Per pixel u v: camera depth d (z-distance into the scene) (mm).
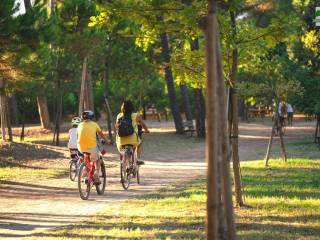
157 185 22703
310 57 39938
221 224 9422
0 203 18391
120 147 21766
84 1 38875
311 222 13531
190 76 16906
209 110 8617
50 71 39531
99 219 15055
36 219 15453
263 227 13031
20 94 61531
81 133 19328
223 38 15031
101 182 20359
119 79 48500
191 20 12516
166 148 41969
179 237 12266
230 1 13391
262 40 15586
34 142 42969
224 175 10023
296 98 38344
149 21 13555
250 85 24438
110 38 42500
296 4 47281
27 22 24234
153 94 69250
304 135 49469
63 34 37656
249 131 56188
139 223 14219
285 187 19719
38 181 24547
